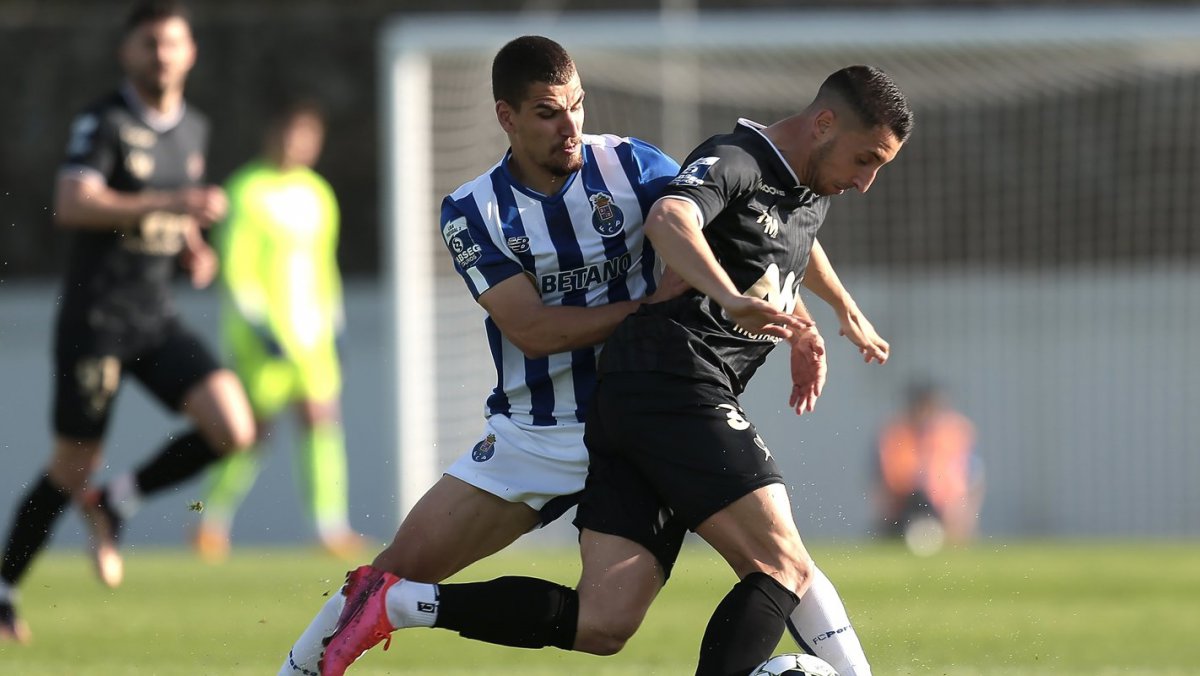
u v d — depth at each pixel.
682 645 23.28
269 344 39.88
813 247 17.19
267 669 20.12
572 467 16.31
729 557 15.01
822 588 16.05
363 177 61.56
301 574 33.41
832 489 52.22
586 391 16.42
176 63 26.23
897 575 34.38
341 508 40.66
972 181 52.47
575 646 15.13
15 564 24.22
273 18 62.31
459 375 44.25
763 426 52.16
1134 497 54.06
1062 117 52.00
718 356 15.41
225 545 39.91
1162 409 53.56
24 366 53.56
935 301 53.06
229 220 39.97
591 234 16.23
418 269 42.88
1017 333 53.19
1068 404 53.69
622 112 48.03
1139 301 52.91
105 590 30.89
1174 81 51.25
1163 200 52.06
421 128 43.25
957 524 48.31
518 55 15.66
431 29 42.78
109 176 26.00
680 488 14.86
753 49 43.31
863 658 16.03
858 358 52.62
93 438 25.75
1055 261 52.81
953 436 48.38
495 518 16.44
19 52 60.88
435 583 16.47
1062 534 54.19
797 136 15.49
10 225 59.38
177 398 26.33
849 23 43.12
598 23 43.25
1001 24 43.19
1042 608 28.88
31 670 19.92
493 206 16.27
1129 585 32.88
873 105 15.16
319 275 40.88
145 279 26.19
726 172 14.85
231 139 60.72
